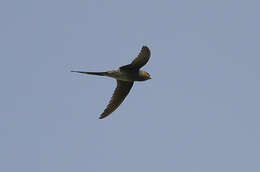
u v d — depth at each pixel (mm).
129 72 21719
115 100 22391
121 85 22438
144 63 21297
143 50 20781
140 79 21984
